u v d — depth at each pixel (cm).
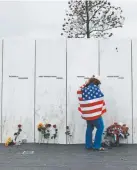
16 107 883
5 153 757
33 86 882
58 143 876
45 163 661
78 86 876
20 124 881
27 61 884
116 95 873
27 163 661
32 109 881
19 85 885
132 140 869
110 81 873
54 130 877
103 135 858
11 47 887
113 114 873
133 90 873
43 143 876
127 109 871
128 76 873
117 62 875
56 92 878
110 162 669
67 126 872
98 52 877
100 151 779
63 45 880
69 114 876
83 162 669
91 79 812
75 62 877
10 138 861
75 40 878
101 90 873
